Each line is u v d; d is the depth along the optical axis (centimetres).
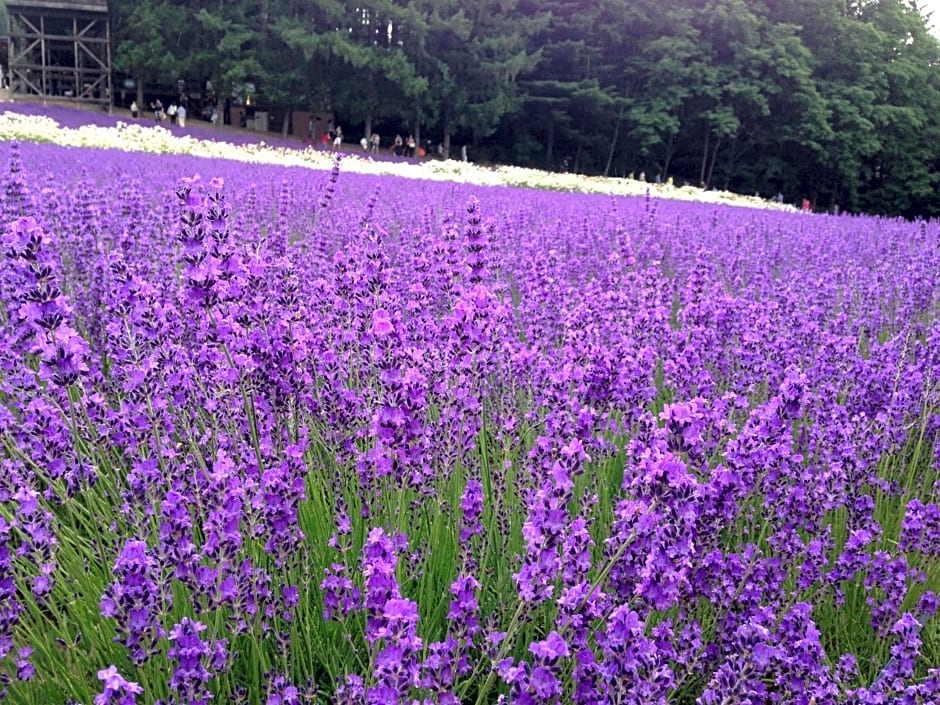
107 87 4931
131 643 209
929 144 5484
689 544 211
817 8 5434
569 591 214
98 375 368
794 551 307
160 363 337
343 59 4509
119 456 328
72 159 1318
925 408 448
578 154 5316
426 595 292
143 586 206
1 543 213
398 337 329
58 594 275
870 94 5238
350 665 265
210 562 265
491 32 4766
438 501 319
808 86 5041
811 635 237
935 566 347
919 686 226
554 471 212
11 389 340
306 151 2406
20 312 291
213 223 299
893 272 844
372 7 4466
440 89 4638
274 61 4450
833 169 5350
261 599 246
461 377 334
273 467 296
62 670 237
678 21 5022
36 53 5134
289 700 222
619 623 198
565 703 241
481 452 400
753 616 260
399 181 1745
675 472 209
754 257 930
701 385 414
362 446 380
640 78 5266
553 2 5078
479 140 5412
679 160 5622
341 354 392
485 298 335
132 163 1406
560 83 4944
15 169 613
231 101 5300
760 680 255
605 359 355
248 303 329
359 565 283
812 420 454
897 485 398
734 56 5184
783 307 600
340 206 1033
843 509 364
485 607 297
